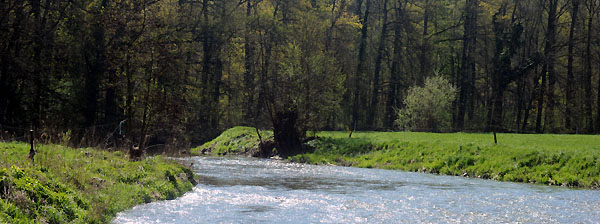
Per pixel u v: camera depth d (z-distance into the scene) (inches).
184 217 519.5
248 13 2608.3
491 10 2647.6
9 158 577.0
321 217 551.2
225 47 2447.1
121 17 1098.7
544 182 975.6
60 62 1646.2
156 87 1139.3
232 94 2591.0
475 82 2972.4
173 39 1642.5
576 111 2431.1
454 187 868.0
